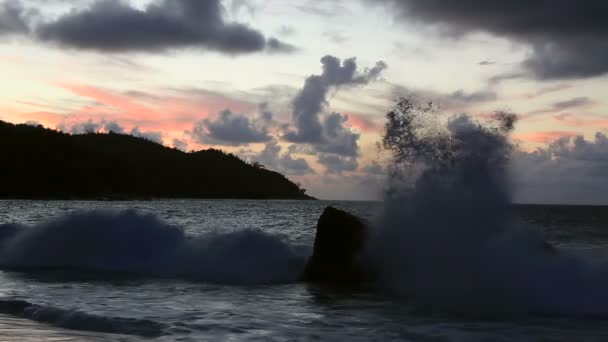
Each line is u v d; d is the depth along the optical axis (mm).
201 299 9070
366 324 7227
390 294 9570
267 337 6418
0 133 177750
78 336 6402
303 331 6766
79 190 177750
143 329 6730
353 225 11672
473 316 7785
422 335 6645
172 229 14297
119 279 11391
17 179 164375
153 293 9656
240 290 10117
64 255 13734
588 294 8547
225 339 6293
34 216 42969
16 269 12727
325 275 11258
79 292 9664
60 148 190750
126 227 14297
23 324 7133
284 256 12961
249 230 13820
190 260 12844
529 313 7930
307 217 49031
